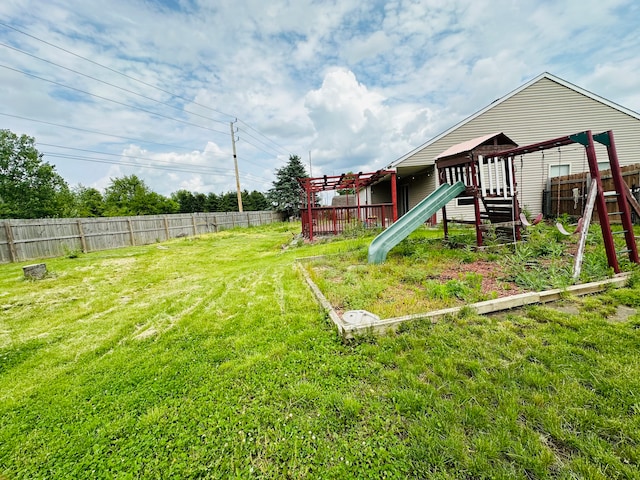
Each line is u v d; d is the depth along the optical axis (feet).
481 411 5.07
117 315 12.47
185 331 9.87
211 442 5.03
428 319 8.60
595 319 8.11
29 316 13.12
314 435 4.98
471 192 18.79
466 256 16.31
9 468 4.93
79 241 34.99
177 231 50.42
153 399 6.34
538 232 18.99
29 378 7.72
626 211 12.25
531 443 4.42
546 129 33.86
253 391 6.29
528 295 9.66
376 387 6.07
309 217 32.55
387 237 18.07
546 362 6.32
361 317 8.92
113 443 5.25
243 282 15.93
